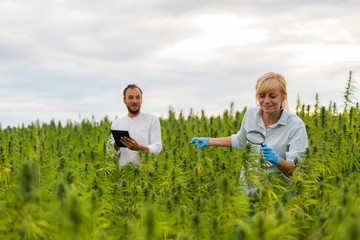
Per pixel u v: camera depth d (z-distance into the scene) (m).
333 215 2.61
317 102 8.58
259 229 2.15
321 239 2.86
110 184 3.96
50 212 2.57
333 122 8.24
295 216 3.10
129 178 4.92
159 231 2.43
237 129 8.63
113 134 5.80
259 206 3.26
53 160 5.33
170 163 5.09
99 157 6.06
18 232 2.85
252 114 4.48
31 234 2.67
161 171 4.78
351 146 5.86
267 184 3.58
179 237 2.95
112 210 3.86
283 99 4.19
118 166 5.85
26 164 2.43
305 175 3.84
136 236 2.78
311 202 3.37
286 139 4.20
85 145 8.85
